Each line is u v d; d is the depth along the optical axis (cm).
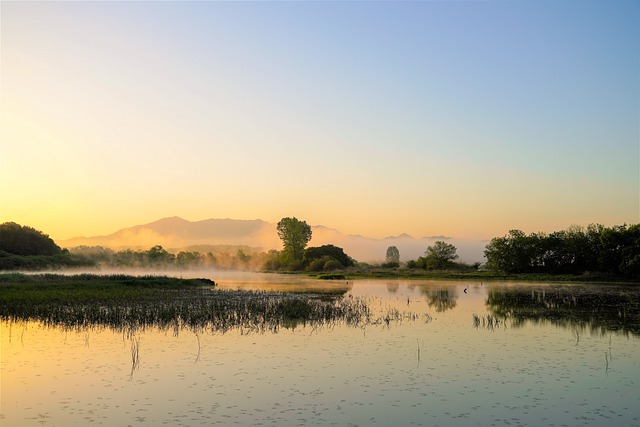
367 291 6209
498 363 2133
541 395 1703
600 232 9300
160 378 1892
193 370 2008
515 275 9519
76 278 6675
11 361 2155
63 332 2848
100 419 1473
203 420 1465
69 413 1522
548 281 8506
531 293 5822
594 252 9281
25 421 1459
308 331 2902
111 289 5378
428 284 7850
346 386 1795
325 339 2653
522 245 9725
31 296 4412
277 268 16712
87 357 2230
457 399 1658
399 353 2320
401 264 14700
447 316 3612
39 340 2611
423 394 1711
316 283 8269
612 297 5219
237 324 3144
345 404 1605
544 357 2247
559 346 2486
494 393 1723
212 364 2103
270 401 1633
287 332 2862
